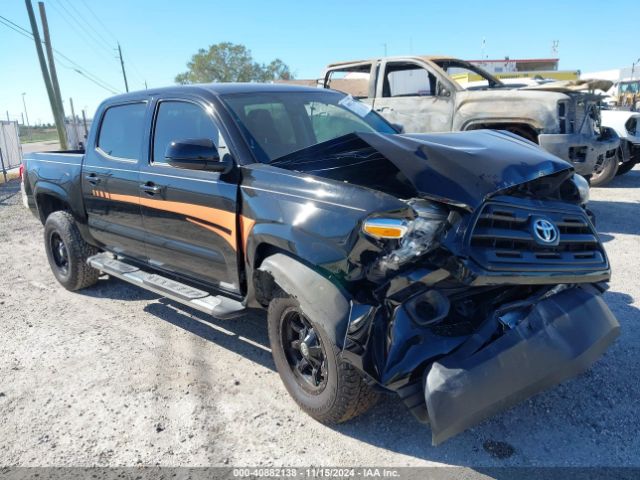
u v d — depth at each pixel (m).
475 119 8.12
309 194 3.01
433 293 2.63
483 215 2.65
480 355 2.57
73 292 5.61
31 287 5.86
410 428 3.04
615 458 2.74
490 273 2.58
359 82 10.21
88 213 5.04
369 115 4.54
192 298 3.78
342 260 2.73
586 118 8.19
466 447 2.87
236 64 59.34
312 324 2.86
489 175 2.77
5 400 3.50
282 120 3.93
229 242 3.52
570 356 2.74
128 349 4.17
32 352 4.18
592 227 3.14
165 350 4.13
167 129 4.15
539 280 2.71
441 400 2.46
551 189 3.12
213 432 3.07
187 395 3.47
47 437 3.09
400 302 2.61
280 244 3.05
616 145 9.21
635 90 33.25
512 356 2.61
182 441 3.01
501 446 2.86
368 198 2.75
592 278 2.96
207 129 3.82
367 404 2.89
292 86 4.45
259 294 3.36
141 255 4.59
